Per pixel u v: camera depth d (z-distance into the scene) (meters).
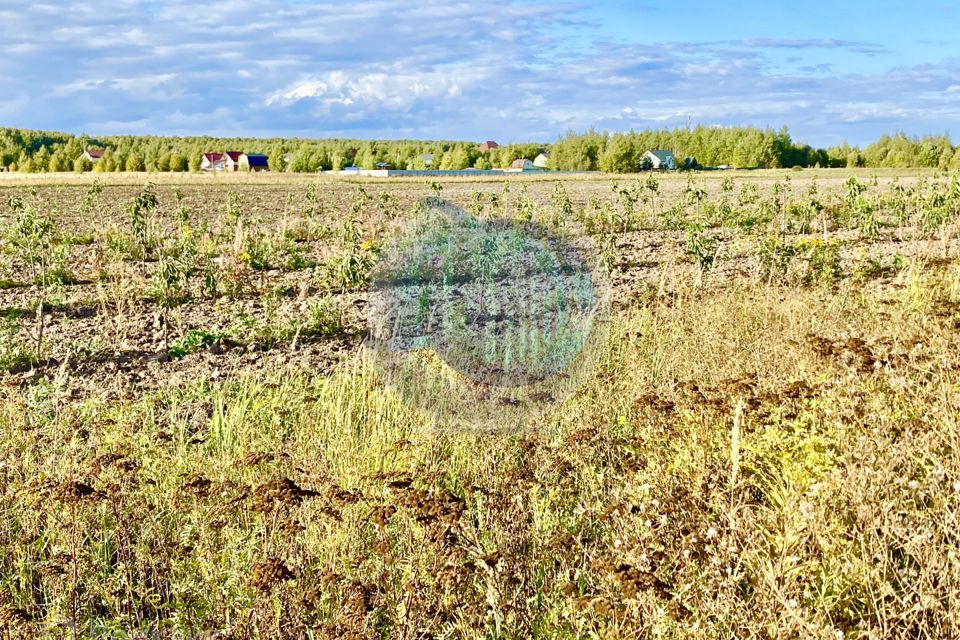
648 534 3.85
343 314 11.25
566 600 3.72
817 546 3.88
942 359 5.46
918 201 20.61
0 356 8.79
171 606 4.01
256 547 4.30
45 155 101.62
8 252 16.06
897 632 3.26
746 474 4.79
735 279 12.33
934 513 3.90
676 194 36.25
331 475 5.45
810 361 6.56
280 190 43.12
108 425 6.15
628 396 6.69
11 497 4.96
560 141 96.19
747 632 3.32
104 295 12.00
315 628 3.61
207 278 12.71
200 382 7.92
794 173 70.62
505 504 4.48
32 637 3.79
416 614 3.61
